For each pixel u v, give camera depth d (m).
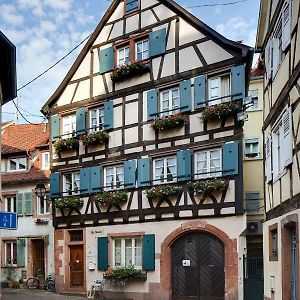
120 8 19.25
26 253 23.28
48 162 23.70
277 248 10.55
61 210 19.89
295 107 8.70
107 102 18.91
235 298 14.92
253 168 22.02
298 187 8.35
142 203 17.38
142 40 18.53
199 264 15.98
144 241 17.02
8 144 25.31
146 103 17.86
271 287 11.11
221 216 15.47
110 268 17.95
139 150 17.75
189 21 17.11
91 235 18.80
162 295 16.42
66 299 17.08
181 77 17.02
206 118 15.89
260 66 17.77
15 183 23.98
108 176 18.81
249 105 15.78
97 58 19.70
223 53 16.06
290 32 9.23
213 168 15.98
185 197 16.28
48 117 20.97
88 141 19.05
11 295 18.52
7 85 12.81
